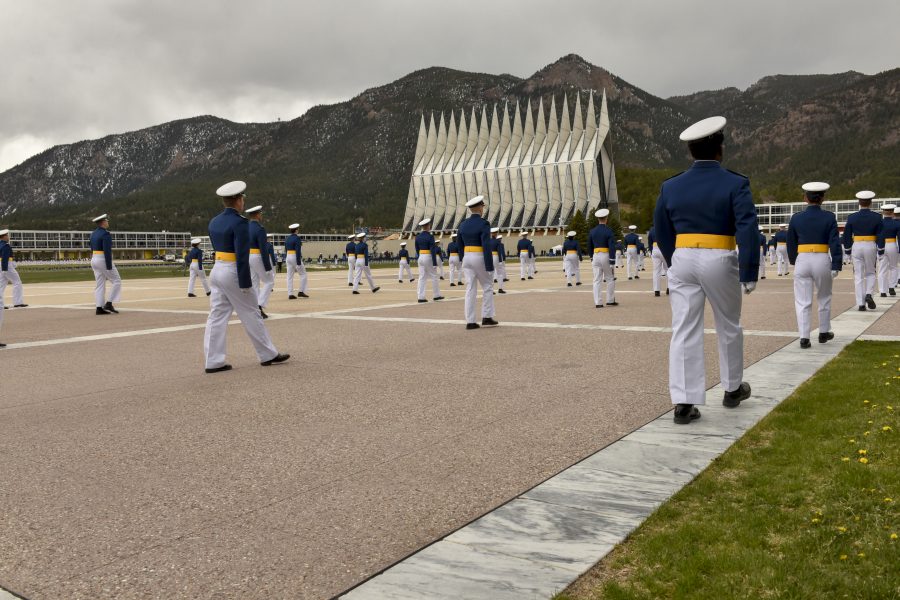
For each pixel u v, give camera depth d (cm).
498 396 688
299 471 467
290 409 653
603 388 716
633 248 3338
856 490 390
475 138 17050
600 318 1432
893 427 509
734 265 598
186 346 1124
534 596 290
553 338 1116
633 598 285
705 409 620
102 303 1762
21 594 305
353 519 382
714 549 327
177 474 466
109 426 600
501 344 1057
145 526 377
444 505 399
